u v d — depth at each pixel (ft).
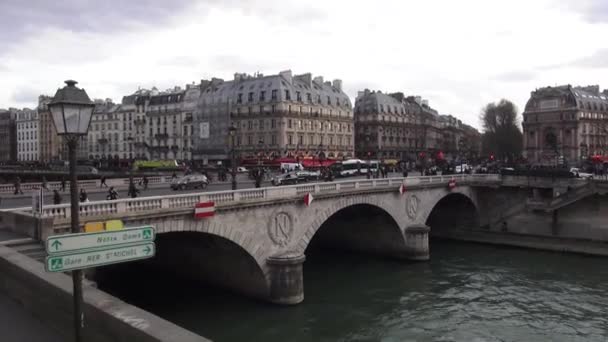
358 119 472.85
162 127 451.53
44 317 41.96
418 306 119.65
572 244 184.14
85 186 179.22
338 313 113.60
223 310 112.16
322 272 155.43
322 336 99.50
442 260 173.88
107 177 257.14
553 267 161.79
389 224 172.35
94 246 28.02
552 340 98.43
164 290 128.06
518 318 111.24
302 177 207.51
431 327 105.40
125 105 494.59
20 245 65.41
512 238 199.93
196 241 120.26
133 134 483.10
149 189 173.99
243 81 396.78
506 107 437.58
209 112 393.70
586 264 165.99
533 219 204.95
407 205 172.45
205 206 97.30
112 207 83.25
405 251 171.32
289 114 370.12
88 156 520.83
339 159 352.90
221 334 99.19
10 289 50.16
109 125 503.61
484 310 116.98
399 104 494.18
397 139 483.51
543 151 480.64
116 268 134.51
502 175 216.95
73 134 30.78
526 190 211.41
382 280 144.77
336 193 135.74
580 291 132.77
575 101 458.91
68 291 37.06
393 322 108.27
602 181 182.29
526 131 494.59
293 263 114.21
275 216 117.50
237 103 388.57
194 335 27.91
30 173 287.48
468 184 209.15
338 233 192.85
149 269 143.02
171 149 437.58
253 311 111.75
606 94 530.27
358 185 147.33
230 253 117.80
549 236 190.90
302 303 118.73
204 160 388.98
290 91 375.86
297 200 122.83
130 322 29.99
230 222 105.81
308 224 128.06
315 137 395.75
